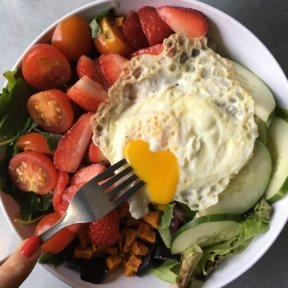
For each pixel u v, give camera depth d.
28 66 0.24
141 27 0.24
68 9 0.28
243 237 0.23
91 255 0.24
